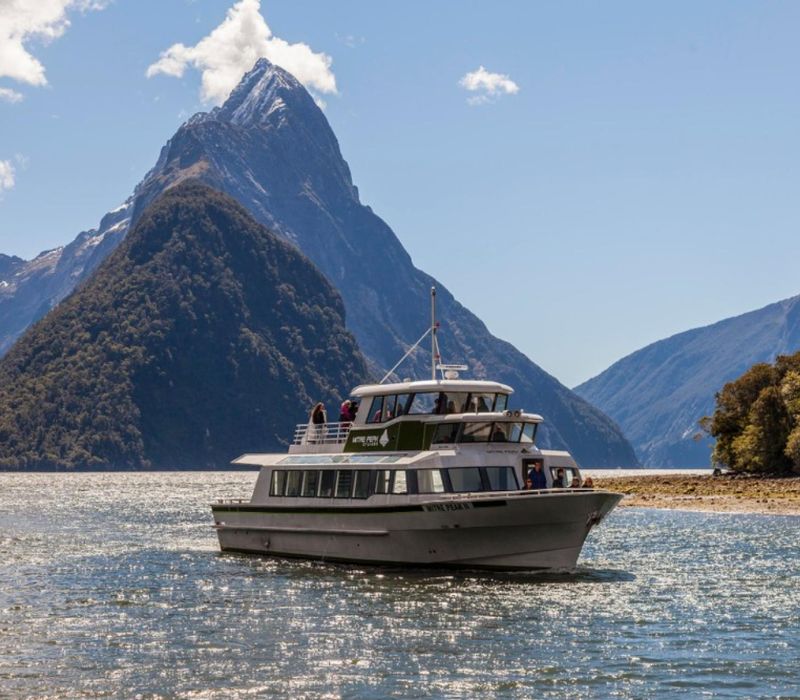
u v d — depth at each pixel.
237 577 55.62
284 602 47.84
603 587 51.50
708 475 189.12
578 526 52.38
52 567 62.34
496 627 41.91
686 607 46.16
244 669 35.69
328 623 42.97
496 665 36.03
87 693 33.06
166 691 33.22
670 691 33.00
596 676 34.62
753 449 171.38
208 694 32.91
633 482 176.88
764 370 184.25
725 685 33.66
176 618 44.56
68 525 101.94
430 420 55.25
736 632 40.94
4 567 62.38
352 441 58.53
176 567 60.84
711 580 54.56
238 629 42.03
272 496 62.56
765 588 51.75
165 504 147.38
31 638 40.69
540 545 52.84
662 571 58.38
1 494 187.50
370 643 39.28
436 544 53.81
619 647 38.50
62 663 36.66
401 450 55.91
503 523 51.94
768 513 102.75
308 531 59.75
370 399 58.03
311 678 34.50
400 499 54.31
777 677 34.44
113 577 57.28
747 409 184.25
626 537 79.06
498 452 54.78
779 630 41.34
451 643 39.19
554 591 50.03
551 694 32.75
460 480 53.66
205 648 38.72
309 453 61.88
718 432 188.25
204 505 144.12
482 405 57.44
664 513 104.69
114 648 38.88
